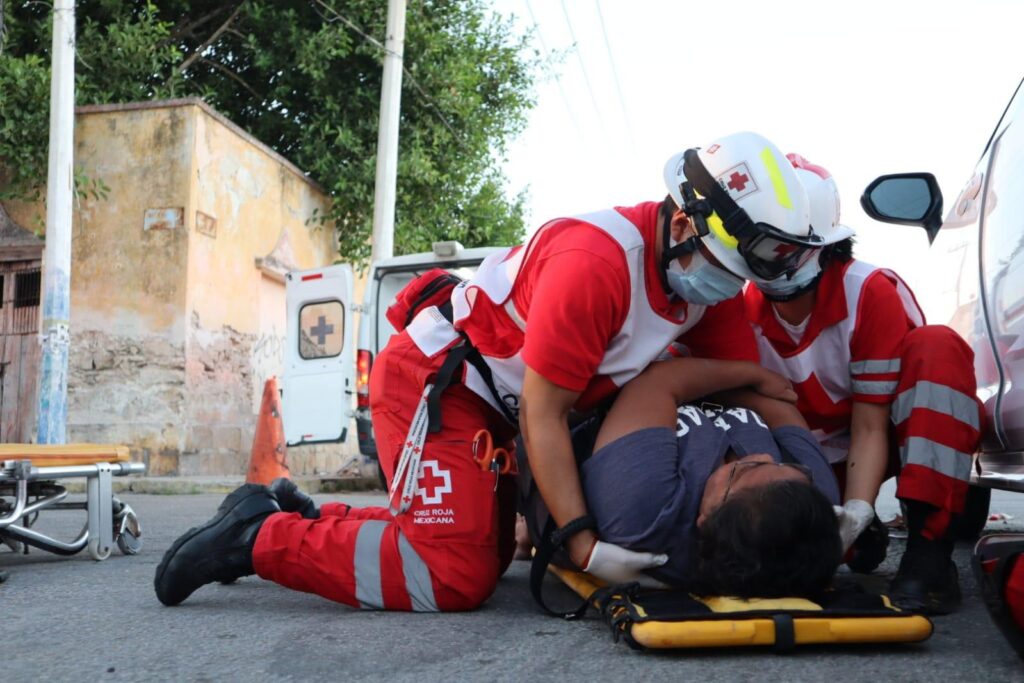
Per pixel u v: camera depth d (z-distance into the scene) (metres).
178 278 10.36
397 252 13.80
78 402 10.41
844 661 2.13
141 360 10.34
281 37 13.23
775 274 2.34
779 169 2.30
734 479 2.28
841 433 3.05
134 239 10.47
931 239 3.94
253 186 11.70
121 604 2.91
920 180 3.73
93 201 10.58
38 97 10.69
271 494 2.83
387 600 2.70
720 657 2.17
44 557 4.11
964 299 3.43
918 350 2.72
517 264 2.61
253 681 2.03
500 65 14.90
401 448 2.73
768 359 2.96
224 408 11.05
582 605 2.57
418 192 13.96
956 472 2.64
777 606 2.19
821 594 2.30
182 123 10.46
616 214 2.49
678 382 2.55
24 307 11.09
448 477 2.66
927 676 2.02
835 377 2.90
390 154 11.42
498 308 2.64
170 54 12.40
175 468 10.20
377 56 12.76
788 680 1.98
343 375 9.30
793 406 2.71
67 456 3.87
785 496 2.18
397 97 11.52
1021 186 2.96
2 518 3.62
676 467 2.41
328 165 13.33
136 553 4.21
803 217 2.29
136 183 10.51
